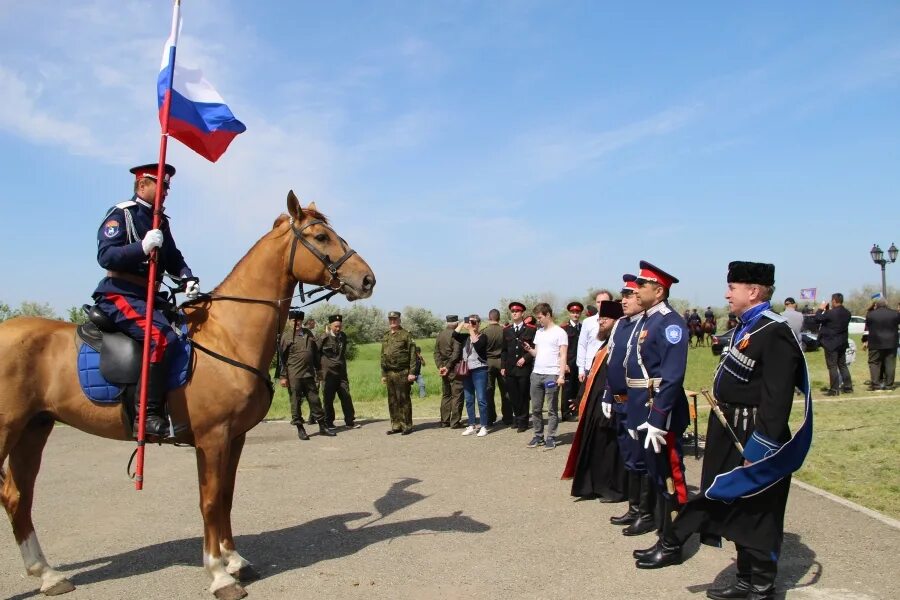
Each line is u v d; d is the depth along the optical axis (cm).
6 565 511
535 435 953
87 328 462
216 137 530
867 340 1473
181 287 482
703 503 412
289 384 1104
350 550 529
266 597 439
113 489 758
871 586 432
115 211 453
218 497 452
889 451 834
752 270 415
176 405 448
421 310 6028
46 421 475
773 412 385
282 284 486
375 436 1105
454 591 442
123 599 441
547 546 530
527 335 1084
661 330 492
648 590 439
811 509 604
